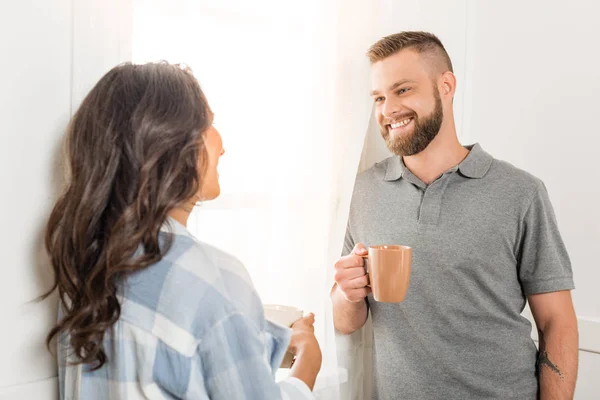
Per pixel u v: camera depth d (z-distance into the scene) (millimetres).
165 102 666
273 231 1153
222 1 1038
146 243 639
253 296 693
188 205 729
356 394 1437
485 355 1238
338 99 1284
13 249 791
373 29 1368
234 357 636
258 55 1101
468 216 1269
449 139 1336
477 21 1996
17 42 775
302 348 863
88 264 661
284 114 1155
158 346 637
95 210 651
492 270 1256
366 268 1242
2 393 775
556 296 1258
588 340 1797
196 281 644
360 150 1331
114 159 652
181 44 984
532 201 1265
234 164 1080
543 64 1874
